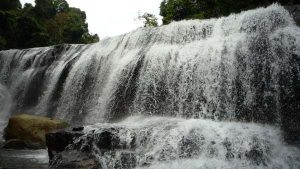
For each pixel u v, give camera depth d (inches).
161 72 643.5
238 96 534.9
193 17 967.0
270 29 556.1
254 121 509.0
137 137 446.9
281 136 456.4
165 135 432.8
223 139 412.5
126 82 703.1
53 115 901.2
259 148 400.8
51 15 2251.5
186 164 397.7
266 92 512.1
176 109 600.1
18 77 1130.0
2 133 719.7
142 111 648.4
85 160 416.2
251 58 540.1
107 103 731.4
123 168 407.8
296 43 511.2
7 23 1691.7
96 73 825.5
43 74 1030.4
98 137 454.9
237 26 601.3
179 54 631.2
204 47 603.5
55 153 455.2
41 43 1711.4
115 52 808.9
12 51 1220.5
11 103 1091.9
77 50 1003.9
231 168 382.9
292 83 498.0
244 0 816.9
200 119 528.4
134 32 794.2
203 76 582.2
